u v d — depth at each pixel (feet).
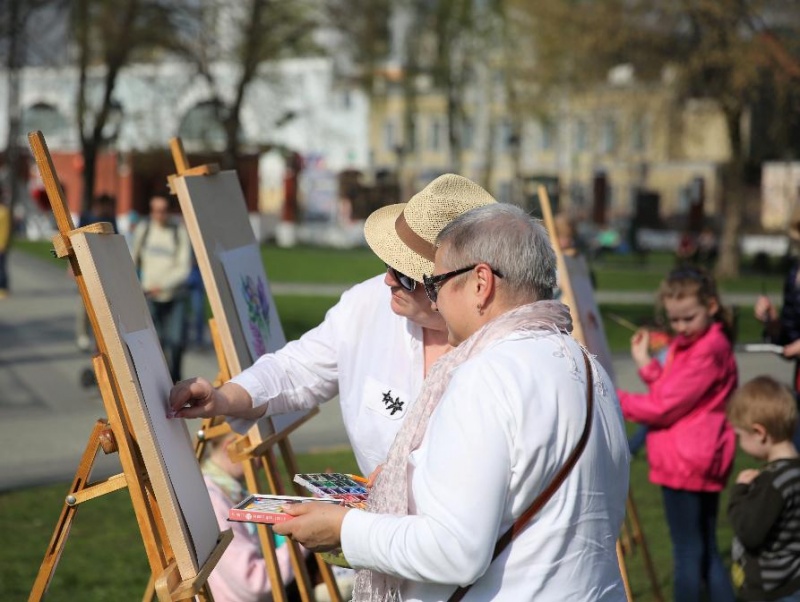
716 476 23.20
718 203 245.45
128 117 186.60
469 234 12.00
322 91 246.68
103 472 36.96
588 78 143.54
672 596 26.89
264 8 167.02
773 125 143.54
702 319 23.06
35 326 75.36
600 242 209.26
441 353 15.93
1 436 42.16
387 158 283.59
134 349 13.25
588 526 11.44
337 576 21.03
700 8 129.29
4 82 238.27
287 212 240.32
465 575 10.83
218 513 20.34
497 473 10.88
